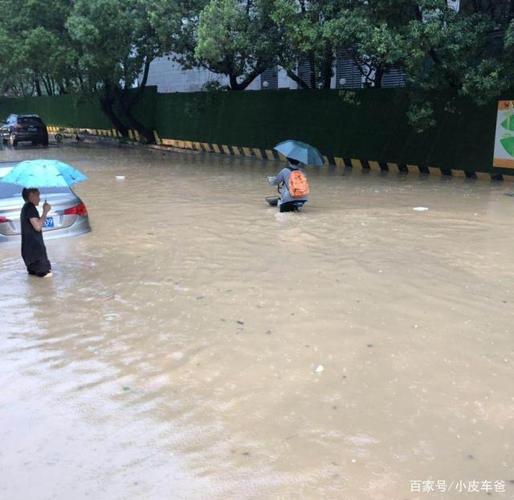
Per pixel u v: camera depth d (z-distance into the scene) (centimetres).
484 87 1366
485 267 759
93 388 466
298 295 667
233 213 1156
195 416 422
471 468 356
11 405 443
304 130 2170
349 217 1091
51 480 354
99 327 592
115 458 375
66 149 2855
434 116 1712
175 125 2898
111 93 3092
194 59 2181
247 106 2420
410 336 548
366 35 1378
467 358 501
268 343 540
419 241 900
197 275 755
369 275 734
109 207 1245
